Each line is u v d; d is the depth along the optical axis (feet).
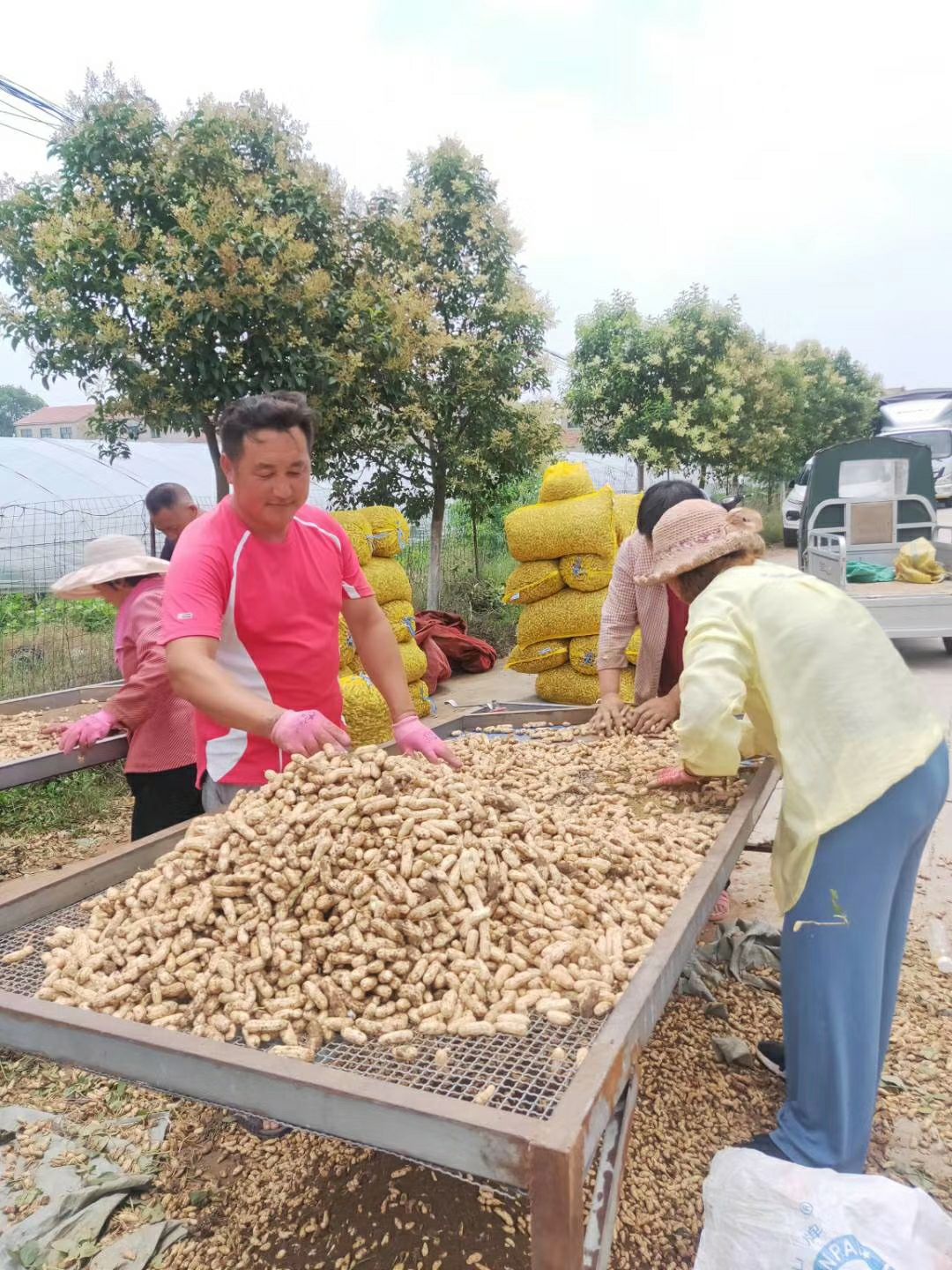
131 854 6.95
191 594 7.75
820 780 6.53
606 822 7.59
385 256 24.97
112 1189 7.34
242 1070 4.30
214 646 7.73
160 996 5.26
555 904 5.98
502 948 5.58
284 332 19.27
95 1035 4.69
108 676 23.84
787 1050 7.07
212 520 8.20
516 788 8.61
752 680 7.06
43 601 33.40
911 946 10.91
